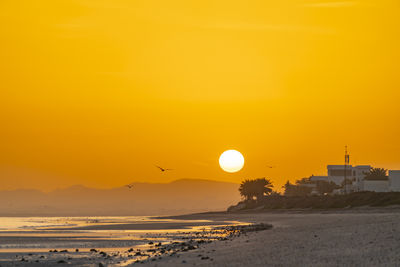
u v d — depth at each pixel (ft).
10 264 272.92
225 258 256.73
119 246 377.30
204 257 263.90
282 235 367.86
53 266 265.75
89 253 325.42
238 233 484.74
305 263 221.05
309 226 469.57
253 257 250.98
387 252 230.68
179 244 372.99
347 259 222.28
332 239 296.51
